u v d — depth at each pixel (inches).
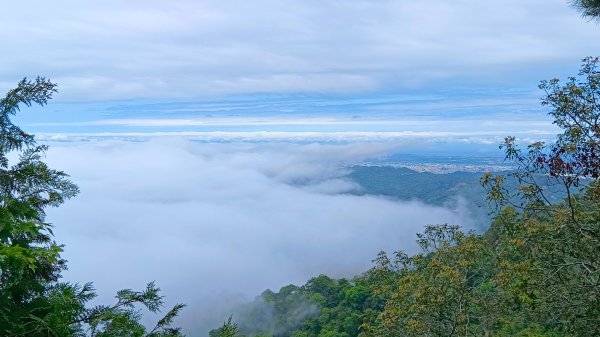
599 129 283.4
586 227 302.5
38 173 161.8
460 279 406.3
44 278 147.3
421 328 414.6
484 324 414.0
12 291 126.1
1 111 166.7
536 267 326.3
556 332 391.9
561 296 319.0
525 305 351.6
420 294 402.6
